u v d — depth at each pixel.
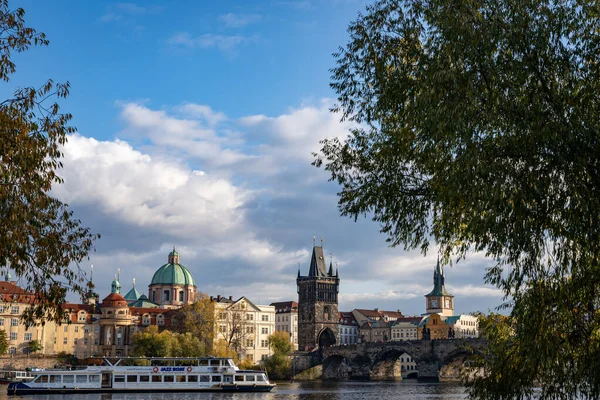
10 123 33.59
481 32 33.88
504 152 33.31
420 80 35.88
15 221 33.50
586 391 35.44
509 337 40.97
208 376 151.25
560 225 33.28
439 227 38.44
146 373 147.50
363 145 40.19
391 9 37.56
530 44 34.00
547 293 34.25
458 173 33.28
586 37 34.78
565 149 32.66
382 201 38.78
